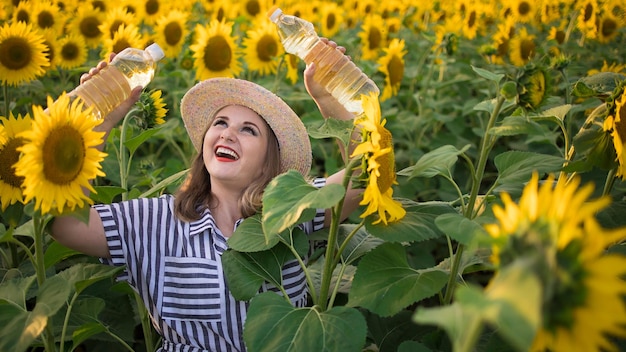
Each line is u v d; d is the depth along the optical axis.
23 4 5.57
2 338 1.84
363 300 2.02
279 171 2.62
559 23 8.28
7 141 2.08
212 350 2.40
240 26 7.20
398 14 8.66
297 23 2.56
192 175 2.57
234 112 2.55
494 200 2.43
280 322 1.96
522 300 0.99
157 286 2.39
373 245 2.52
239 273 2.33
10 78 4.02
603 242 1.11
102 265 2.35
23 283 2.14
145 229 2.40
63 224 2.24
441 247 4.22
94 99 2.26
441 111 6.01
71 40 5.30
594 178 2.87
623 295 1.85
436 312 1.07
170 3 7.56
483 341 2.18
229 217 2.54
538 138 3.69
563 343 1.14
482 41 7.62
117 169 3.81
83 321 2.48
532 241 1.09
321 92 2.62
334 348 1.89
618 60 6.07
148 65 2.39
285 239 2.37
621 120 2.13
